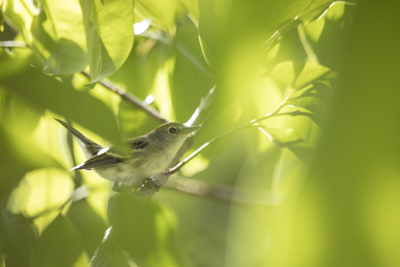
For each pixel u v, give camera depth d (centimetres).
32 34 454
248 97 620
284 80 492
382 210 144
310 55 484
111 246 491
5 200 471
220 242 872
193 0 455
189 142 725
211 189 818
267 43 370
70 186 582
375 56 169
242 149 835
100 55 357
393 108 151
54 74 431
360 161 147
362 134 149
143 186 704
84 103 282
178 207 881
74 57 446
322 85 393
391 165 145
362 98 156
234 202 709
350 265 144
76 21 450
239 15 208
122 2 348
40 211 558
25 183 560
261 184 649
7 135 453
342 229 145
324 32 449
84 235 544
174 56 674
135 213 542
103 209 571
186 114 679
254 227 614
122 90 705
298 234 148
